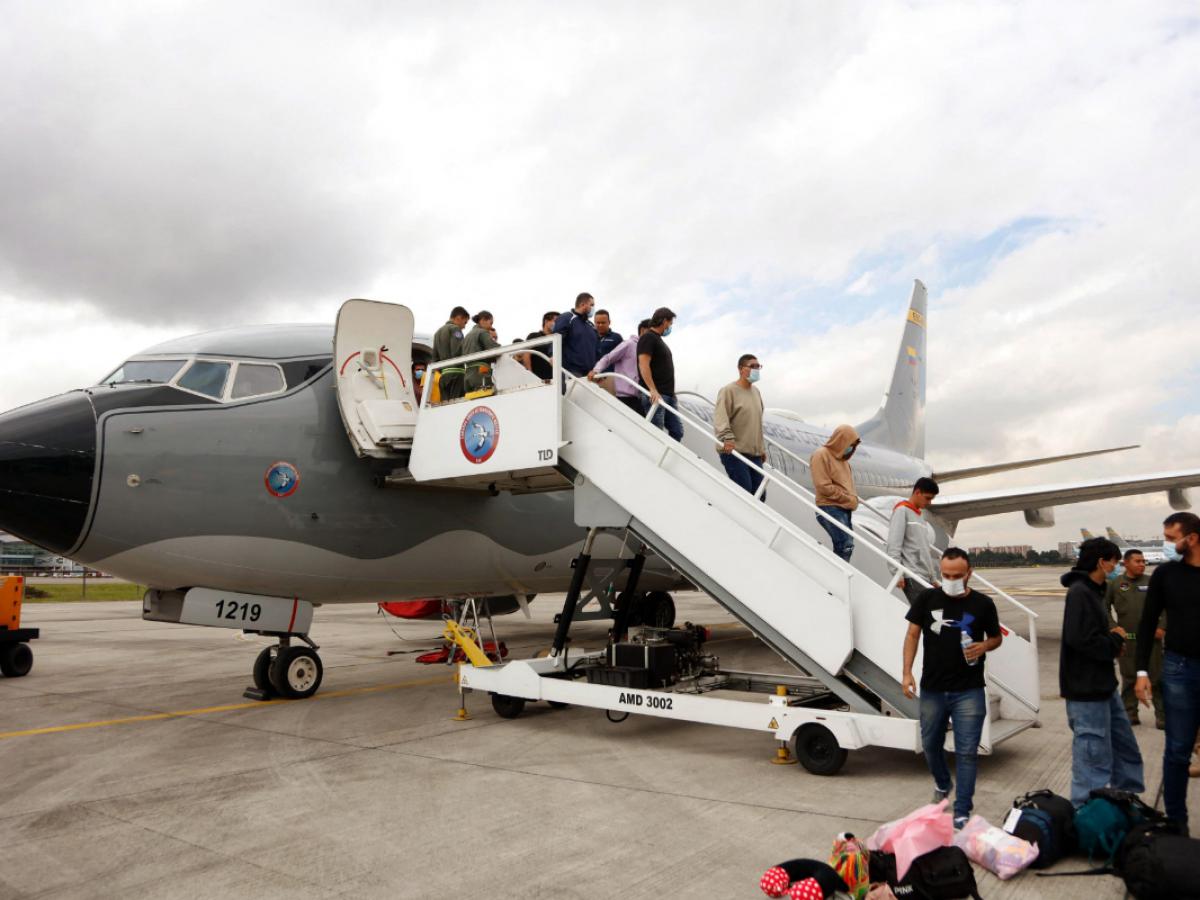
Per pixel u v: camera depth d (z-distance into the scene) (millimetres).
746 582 6023
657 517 6453
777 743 6598
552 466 6422
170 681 10094
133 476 7047
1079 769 4184
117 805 4887
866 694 6031
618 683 6984
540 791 5145
